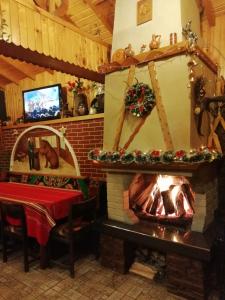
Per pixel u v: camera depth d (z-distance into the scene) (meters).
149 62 2.33
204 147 2.28
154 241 2.31
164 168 2.28
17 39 2.00
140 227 2.54
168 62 2.24
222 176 2.62
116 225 2.60
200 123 2.32
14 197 3.13
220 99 2.31
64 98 4.06
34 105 4.21
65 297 2.26
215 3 2.75
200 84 2.24
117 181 2.69
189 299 2.18
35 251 3.04
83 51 2.61
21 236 2.70
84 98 3.61
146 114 2.38
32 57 2.38
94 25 3.39
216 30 2.89
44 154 4.00
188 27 2.24
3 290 2.37
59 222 2.90
